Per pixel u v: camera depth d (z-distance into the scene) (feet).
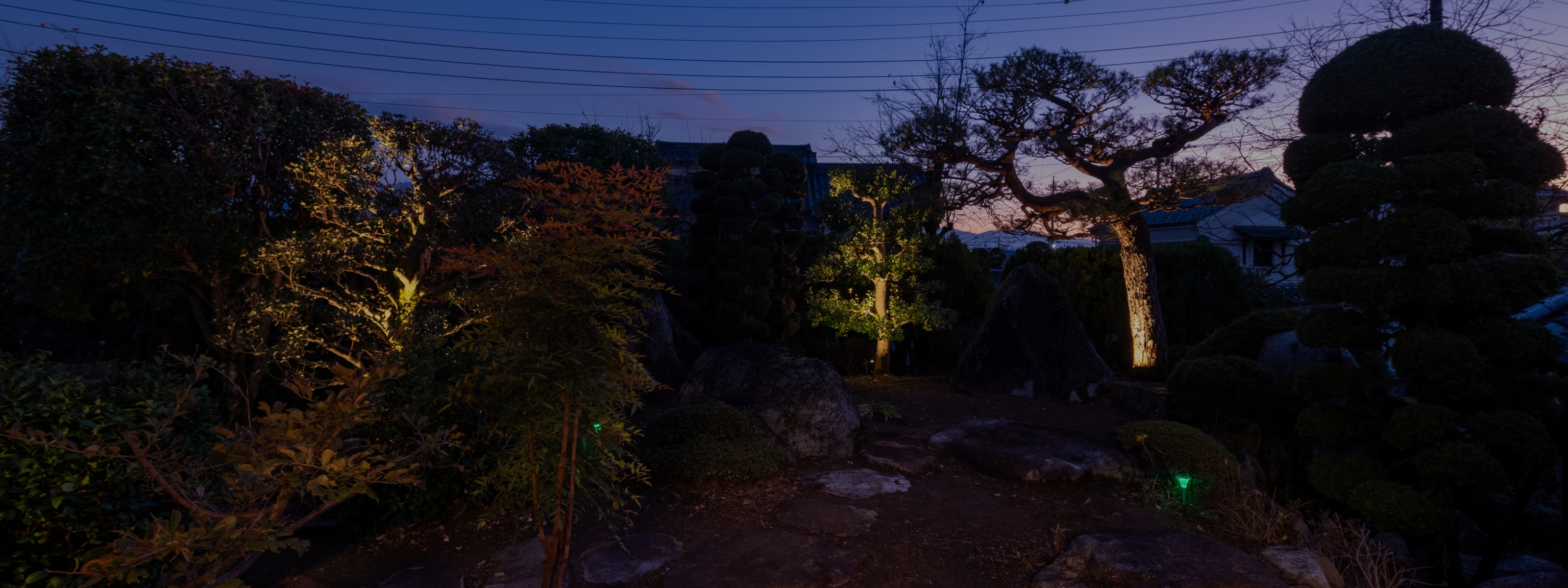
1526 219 22.29
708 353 27.50
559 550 11.19
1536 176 19.58
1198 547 15.98
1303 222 21.98
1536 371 22.90
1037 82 36.04
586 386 10.66
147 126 26.27
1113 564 14.93
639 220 11.07
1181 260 44.70
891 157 42.52
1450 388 21.25
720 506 18.63
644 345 35.27
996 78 36.76
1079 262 45.52
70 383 11.69
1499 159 19.74
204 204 27.86
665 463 20.20
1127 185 35.63
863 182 41.11
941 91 53.21
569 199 10.77
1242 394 26.45
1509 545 23.57
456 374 17.02
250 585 14.08
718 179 46.60
